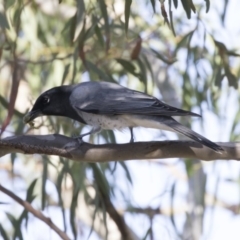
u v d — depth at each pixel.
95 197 11.66
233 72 13.12
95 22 10.96
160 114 9.15
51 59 12.54
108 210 12.12
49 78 13.47
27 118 10.52
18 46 13.29
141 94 9.73
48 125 11.91
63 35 13.45
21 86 13.77
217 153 8.35
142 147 8.41
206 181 13.02
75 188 11.57
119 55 12.41
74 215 11.17
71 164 12.07
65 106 10.35
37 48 13.30
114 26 12.05
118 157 8.55
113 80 11.88
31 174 13.65
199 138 8.27
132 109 9.44
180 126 8.84
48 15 14.25
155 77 14.62
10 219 11.38
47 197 12.22
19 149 8.47
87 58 12.71
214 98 12.95
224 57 12.30
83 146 8.57
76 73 11.81
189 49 12.62
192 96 13.18
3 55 13.95
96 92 9.94
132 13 14.05
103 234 14.13
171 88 14.59
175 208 13.89
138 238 12.65
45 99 10.44
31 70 13.79
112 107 9.64
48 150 8.52
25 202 10.84
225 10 12.03
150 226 11.62
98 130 9.96
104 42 11.98
